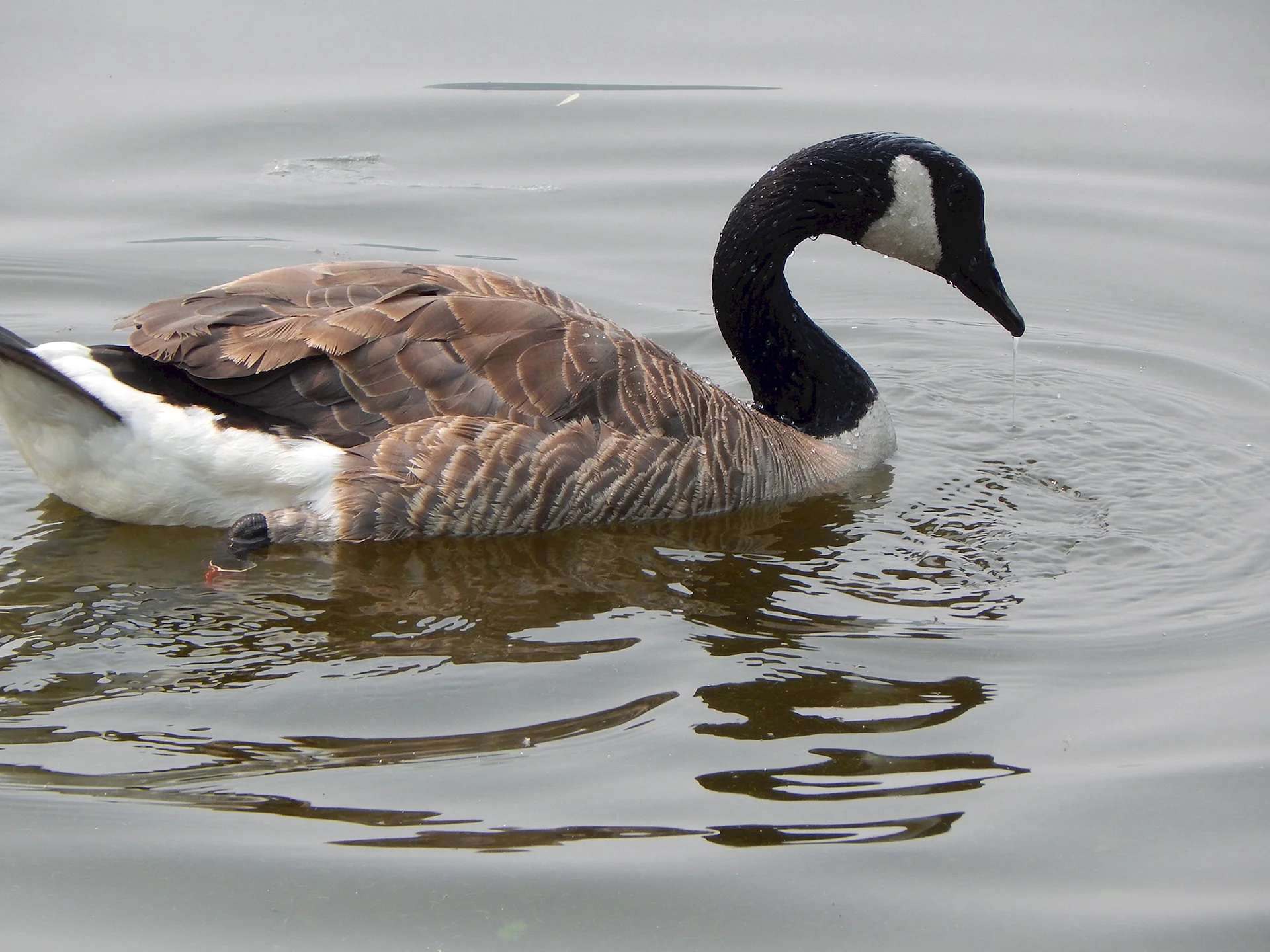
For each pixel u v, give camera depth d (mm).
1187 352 16828
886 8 24594
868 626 11297
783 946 8180
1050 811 9250
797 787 9406
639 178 20000
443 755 9586
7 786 9156
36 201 18844
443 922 8258
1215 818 9211
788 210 14531
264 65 22469
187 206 18984
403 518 12180
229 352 11938
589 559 12289
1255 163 20062
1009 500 13625
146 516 12312
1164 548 12609
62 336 16469
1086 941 8227
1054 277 18344
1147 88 21922
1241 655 10922
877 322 17984
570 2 24828
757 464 13383
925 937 8273
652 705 10180
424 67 22562
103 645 10719
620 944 8148
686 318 17312
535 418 12328
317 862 8633
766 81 22250
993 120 21094
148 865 8586
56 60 22156
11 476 13383
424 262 17938
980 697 10398
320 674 10438
